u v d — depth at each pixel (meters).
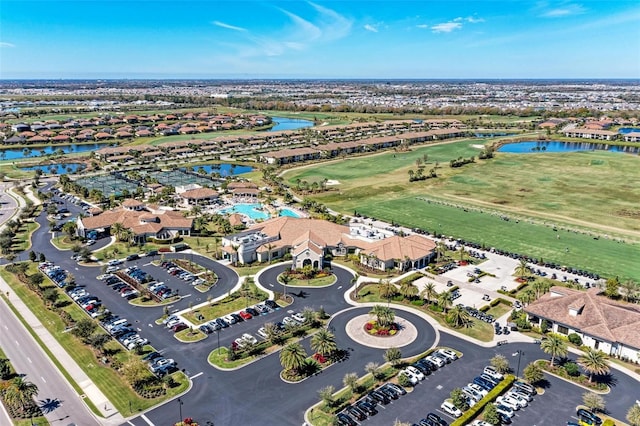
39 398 76.62
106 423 70.94
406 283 111.88
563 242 151.12
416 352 90.62
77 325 93.31
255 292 113.50
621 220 172.88
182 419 72.00
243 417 72.62
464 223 170.88
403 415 73.25
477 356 89.56
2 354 89.12
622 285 113.81
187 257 138.62
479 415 73.25
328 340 87.19
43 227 165.88
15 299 112.12
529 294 110.31
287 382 81.50
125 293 113.38
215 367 85.62
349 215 180.25
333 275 126.31
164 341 93.94
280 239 142.50
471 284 121.00
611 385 81.19
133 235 149.38
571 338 94.06
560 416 73.06
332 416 72.50
